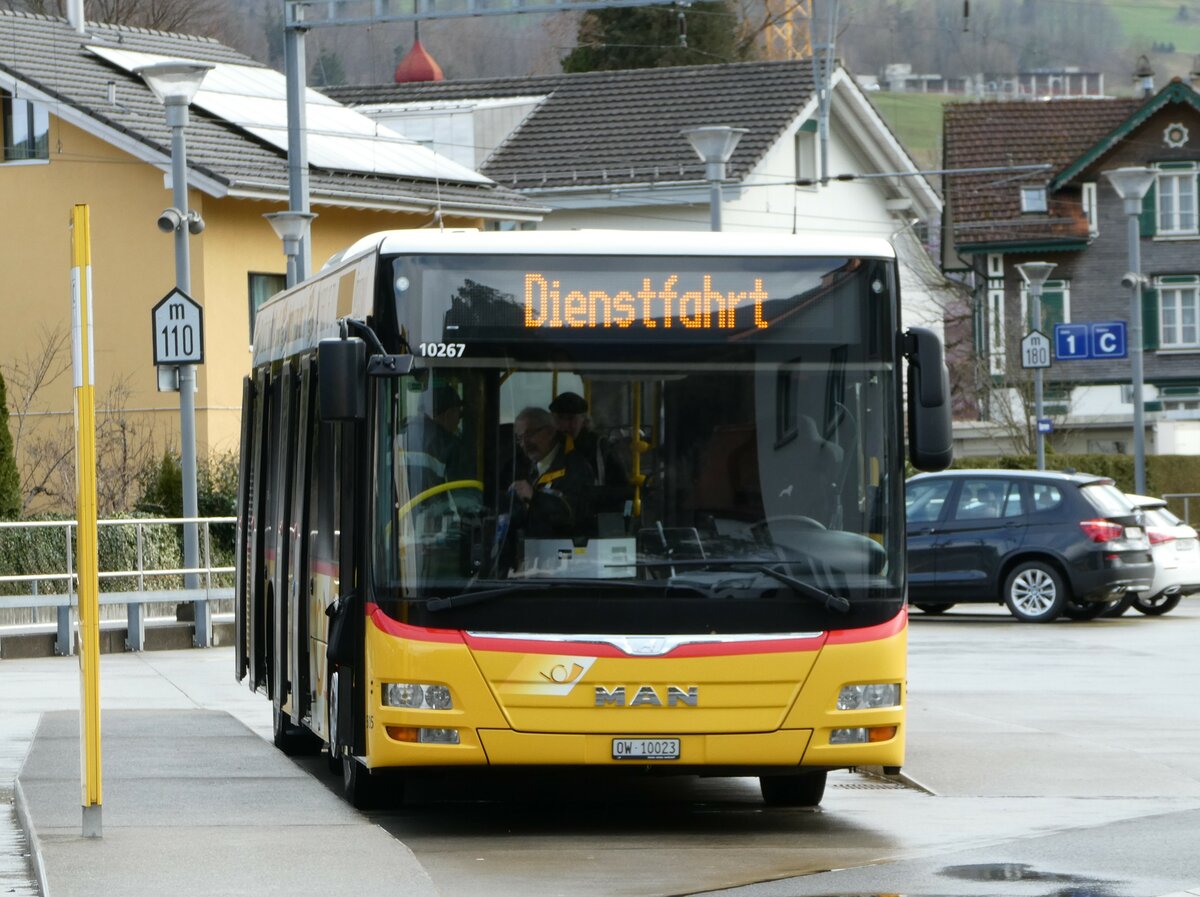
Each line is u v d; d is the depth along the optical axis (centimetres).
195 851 2244
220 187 8125
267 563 3466
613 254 2520
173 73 5641
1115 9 16788
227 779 2891
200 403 8344
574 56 16825
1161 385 16012
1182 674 4716
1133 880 2180
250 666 3606
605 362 2500
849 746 2464
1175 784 2995
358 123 9938
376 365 2466
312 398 2930
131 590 5853
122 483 7569
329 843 2298
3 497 6091
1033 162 16175
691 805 2872
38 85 8438
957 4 14375
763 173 11831
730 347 2516
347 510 2545
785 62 12331
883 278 2548
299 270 6278
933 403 2511
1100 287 16125
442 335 2491
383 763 2444
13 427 8544
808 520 2492
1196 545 6781
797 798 2839
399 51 13462
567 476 2473
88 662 2317
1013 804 2833
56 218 8619
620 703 2423
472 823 2684
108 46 9375
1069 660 5084
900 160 12900
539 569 2447
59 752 3219
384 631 2444
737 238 2541
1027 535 6334
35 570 5722
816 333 2533
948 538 6425
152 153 8238
